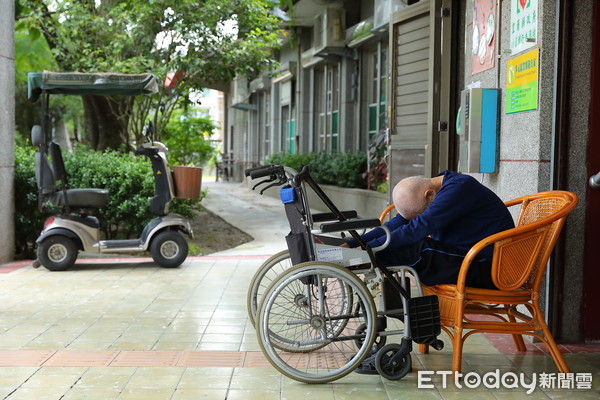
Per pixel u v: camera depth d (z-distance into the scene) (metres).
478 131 5.03
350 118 15.72
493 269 3.66
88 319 5.14
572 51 4.31
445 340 4.60
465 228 3.84
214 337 4.65
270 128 24.05
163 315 5.27
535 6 4.41
